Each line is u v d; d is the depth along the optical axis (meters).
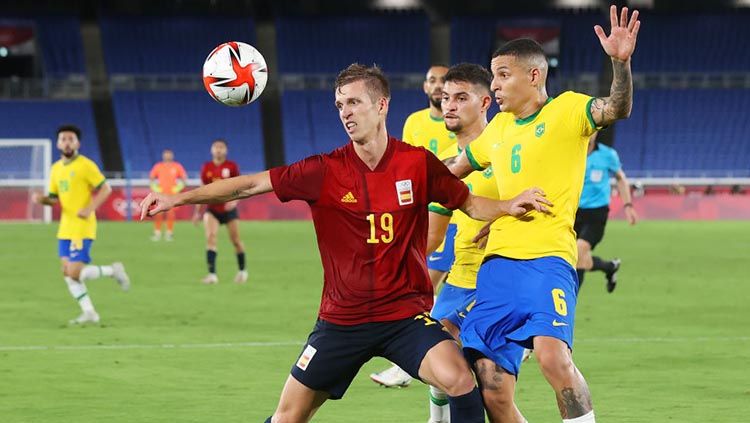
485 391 13.06
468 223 15.96
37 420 17.19
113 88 109.94
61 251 28.94
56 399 18.89
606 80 111.56
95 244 59.06
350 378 12.72
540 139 13.49
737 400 18.69
